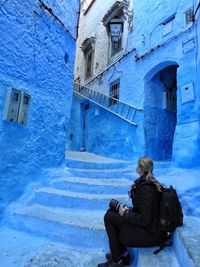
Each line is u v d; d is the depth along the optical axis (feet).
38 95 14.06
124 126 25.80
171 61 20.74
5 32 11.55
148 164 7.70
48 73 15.07
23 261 8.25
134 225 7.37
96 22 39.75
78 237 9.67
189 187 11.51
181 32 19.86
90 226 9.84
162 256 7.24
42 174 14.32
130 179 15.79
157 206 7.31
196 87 16.63
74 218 10.77
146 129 23.17
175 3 21.40
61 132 16.53
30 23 13.37
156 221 7.22
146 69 23.97
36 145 13.88
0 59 11.24
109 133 28.50
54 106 15.70
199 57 15.98
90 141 33.27
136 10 27.66
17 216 11.21
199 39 16.75
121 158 25.31
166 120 25.23
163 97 25.39
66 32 17.39
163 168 17.75
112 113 28.40
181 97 18.10
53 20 15.67
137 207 7.32
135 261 8.05
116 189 13.71
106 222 7.83
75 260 8.44
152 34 23.81
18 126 12.41
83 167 18.06
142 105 23.67
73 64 18.34
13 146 12.07
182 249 6.42
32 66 13.53
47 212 11.51
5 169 11.55
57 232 10.06
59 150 16.26
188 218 9.04
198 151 14.99
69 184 14.20
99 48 36.76
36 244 9.62
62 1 16.75
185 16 19.89
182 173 14.88
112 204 7.81
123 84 27.76
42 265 7.97
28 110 13.02
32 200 12.85
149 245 7.35
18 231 10.75
